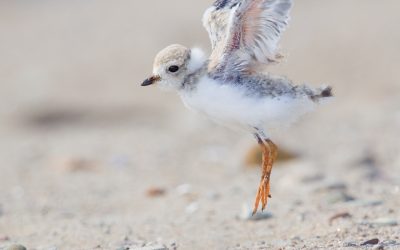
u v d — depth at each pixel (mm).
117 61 23906
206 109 8414
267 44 8375
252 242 9242
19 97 21562
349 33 24078
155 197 12375
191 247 9211
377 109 17859
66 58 24719
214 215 10852
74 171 14547
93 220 11039
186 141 16766
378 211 10078
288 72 21141
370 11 26172
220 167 14406
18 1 31391
